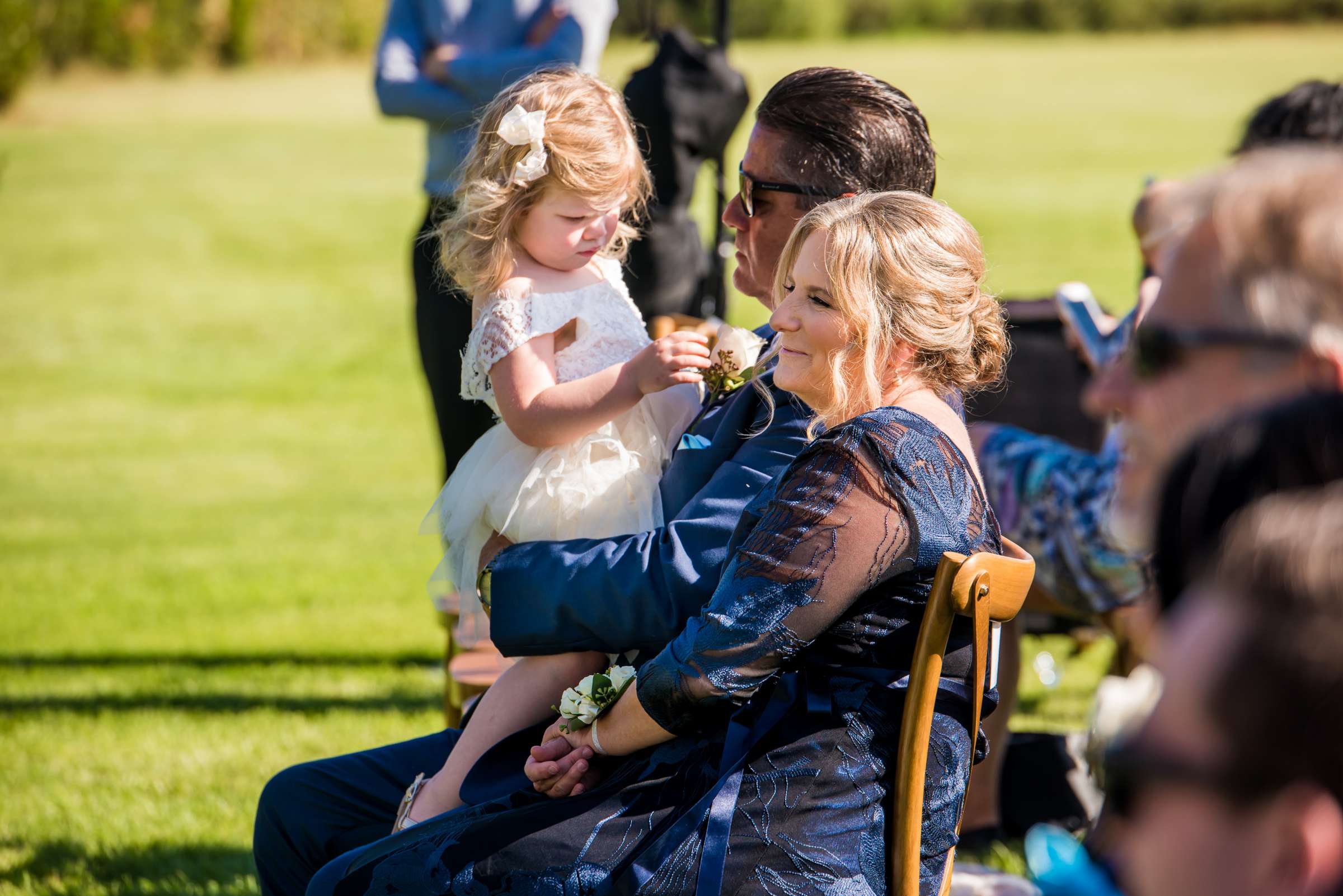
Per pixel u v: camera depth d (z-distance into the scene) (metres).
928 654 4.05
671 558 4.61
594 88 5.68
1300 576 1.84
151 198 49.59
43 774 9.69
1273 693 1.82
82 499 21.14
